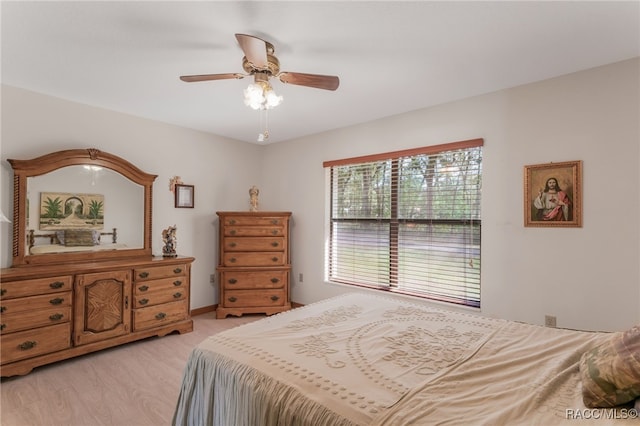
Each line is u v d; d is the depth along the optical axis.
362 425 0.93
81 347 2.69
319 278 4.09
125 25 1.84
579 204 2.36
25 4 1.65
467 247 2.98
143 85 2.67
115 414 1.98
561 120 2.45
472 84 2.62
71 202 3.01
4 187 2.71
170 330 3.26
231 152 4.41
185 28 1.86
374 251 3.64
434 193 3.18
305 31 1.88
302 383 1.14
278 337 1.55
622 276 2.21
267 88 2.01
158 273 3.20
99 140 3.21
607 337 1.49
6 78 2.55
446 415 0.96
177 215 3.85
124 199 3.34
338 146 3.91
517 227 2.65
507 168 2.70
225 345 1.46
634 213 2.17
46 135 2.90
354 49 2.08
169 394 2.20
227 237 3.91
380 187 3.59
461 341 1.55
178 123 3.75
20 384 2.31
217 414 1.31
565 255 2.43
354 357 1.35
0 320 2.31
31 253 2.79
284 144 4.52
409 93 2.82
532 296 2.58
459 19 1.77
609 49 2.07
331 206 4.06
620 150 2.22
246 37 1.55
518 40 1.97
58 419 1.93
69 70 2.40
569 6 1.65
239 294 3.91
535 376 1.20
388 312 2.01
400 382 1.15
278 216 4.02
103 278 2.83
